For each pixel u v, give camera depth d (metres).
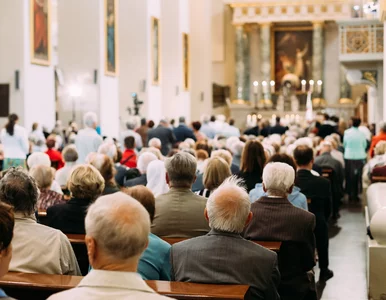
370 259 7.70
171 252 4.54
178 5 29.80
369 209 9.23
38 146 14.85
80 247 5.91
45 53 18.56
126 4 26.03
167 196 6.20
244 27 36.94
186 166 6.21
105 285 2.86
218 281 4.32
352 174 16.41
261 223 5.99
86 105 22.11
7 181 4.89
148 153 9.73
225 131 21.22
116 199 3.03
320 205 8.79
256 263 4.38
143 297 2.83
